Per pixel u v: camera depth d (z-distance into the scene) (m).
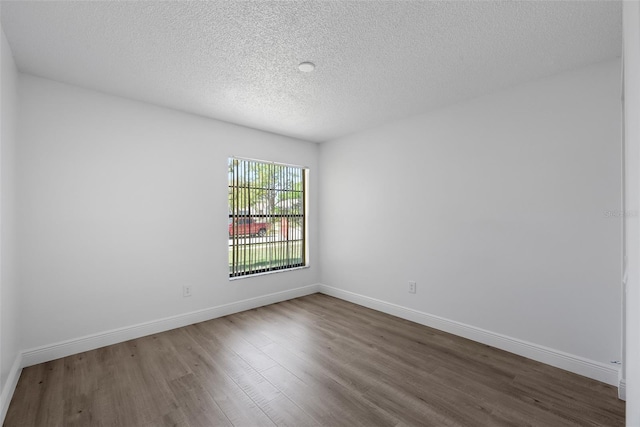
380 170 3.61
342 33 1.81
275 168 4.02
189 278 3.18
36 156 2.33
